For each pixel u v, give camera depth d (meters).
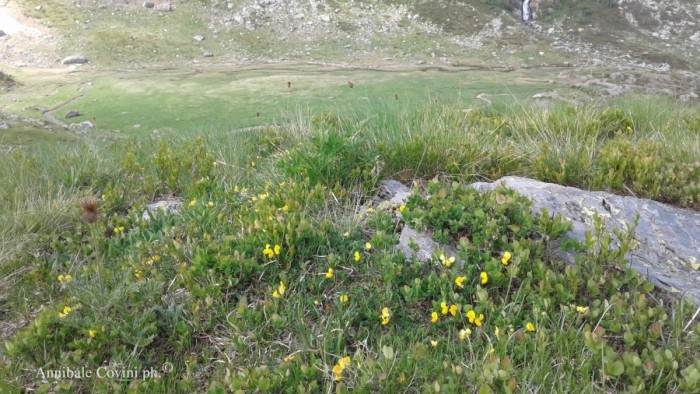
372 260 3.64
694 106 9.41
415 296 3.18
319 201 4.38
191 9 127.94
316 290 3.41
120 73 96.06
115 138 9.22
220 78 90.56
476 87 74.31
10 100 75.31
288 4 134.25
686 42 131.38
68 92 80.00
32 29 112.62
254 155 6.52
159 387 2.73
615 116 7.24
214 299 3.30
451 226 3.67
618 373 2.42
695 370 2.34
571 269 3.16
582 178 5.05
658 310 2.94
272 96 74.25
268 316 3.15
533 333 2.87
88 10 122.50
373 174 4.82
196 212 4.36
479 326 2.94
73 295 3.29
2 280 3.76
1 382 2.66
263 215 3.95
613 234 3.88
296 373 2.70
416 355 2.68
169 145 7.44
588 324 2.84
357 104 7.16
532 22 139.12
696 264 3.62
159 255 3.77
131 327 3.03
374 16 133.62
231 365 2.85
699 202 4.50
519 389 2.49
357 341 2.98
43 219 4.61
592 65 110.50
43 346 2.98
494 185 4.61
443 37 127.38
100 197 5.47
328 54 117.25
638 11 141.62
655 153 5.21
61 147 7.60
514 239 3.46
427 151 5.14
